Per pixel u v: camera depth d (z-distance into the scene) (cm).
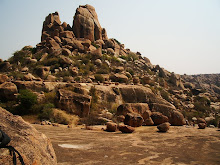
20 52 3984
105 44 5153
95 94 2319
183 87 4691
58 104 1941
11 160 297
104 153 748
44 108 1839
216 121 2575
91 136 1118
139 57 5941
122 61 4591
